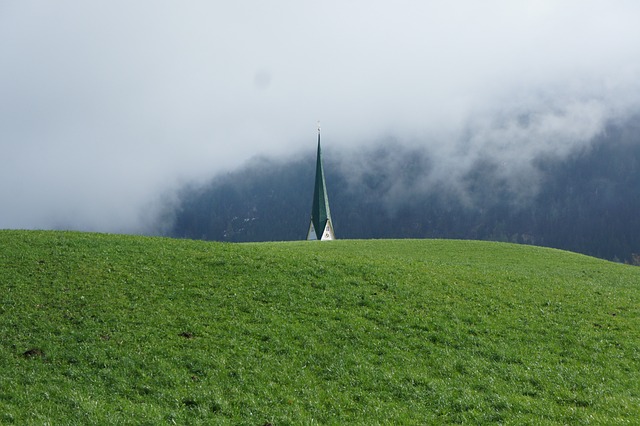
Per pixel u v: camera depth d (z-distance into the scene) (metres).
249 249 47.09
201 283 36.44
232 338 28.80
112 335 28.31
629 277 52.50
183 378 24.73
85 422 20.94
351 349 28.38
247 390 24.12
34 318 29.94
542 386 25.09
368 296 35.47
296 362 26.86
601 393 24.31
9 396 22.56
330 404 23.36
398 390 24.62
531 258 65.50
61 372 24.86
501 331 31.14
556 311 34.97
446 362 27.27
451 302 35.41
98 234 51.25
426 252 68.62
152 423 21.05
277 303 33.84
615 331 31.72
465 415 22.61
